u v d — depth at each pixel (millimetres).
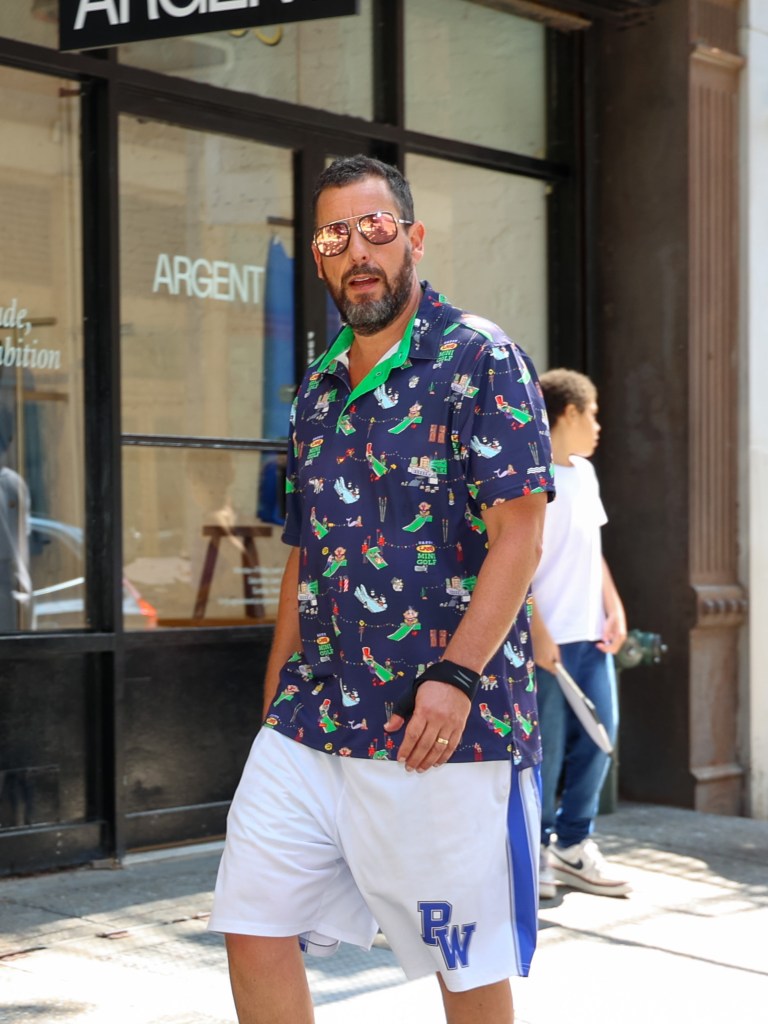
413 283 2775
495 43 7039
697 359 7035
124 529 5719
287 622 3023
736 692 7242
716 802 7133
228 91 5934
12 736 5324
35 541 5457
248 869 2727
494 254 7105
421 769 2613
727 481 7172
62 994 3949
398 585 2680
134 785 5664
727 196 7160
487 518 2676
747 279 7164
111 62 5551
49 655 5422
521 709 2746
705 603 6988
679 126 7020
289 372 6273
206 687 5902
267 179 6191
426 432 2682
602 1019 3875
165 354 5871
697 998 4082
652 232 7121
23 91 5449
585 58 7254
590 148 7285
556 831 5410
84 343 5613
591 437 5262
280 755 2777
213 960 4297
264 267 6188
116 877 5332
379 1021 3758
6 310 5414
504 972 2693
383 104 6551
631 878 5645
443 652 2676
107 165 5582
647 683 7152
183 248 5922
